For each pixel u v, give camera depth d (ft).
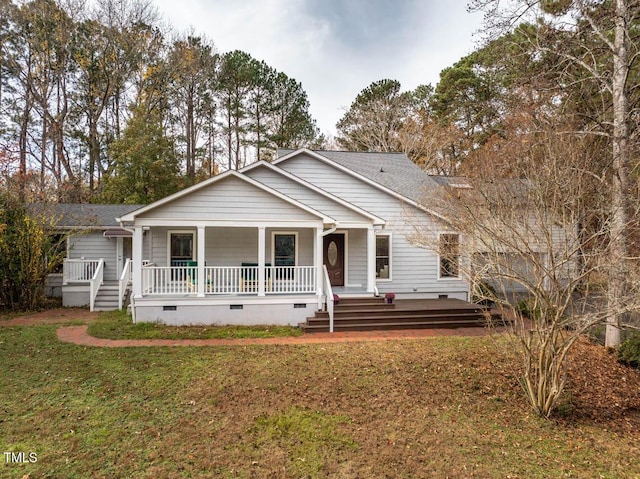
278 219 40.14
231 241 47.11
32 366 25.88
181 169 101.60
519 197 23.21
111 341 32.50
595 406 22.29
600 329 33.71
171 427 18.11
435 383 24.17
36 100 87.76
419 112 103.96
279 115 111.86
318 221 40.88
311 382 23.85
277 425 18.45
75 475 14.34
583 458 16.65
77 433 17.39
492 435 18.29
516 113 38.04
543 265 19.99
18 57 84.23
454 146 96.58
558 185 20.33
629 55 31.53
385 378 24.73
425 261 50.80
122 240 57.57
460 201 27.17
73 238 56.18
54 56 88.12
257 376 24.61
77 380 23.54
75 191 82.38
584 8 31.48
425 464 15.61
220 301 39.11
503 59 38.60
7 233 47.03
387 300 41.47
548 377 20.88
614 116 30.94
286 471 14.85
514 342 25.21
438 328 39.11
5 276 46.93
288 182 46.96
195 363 26.94
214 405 20.51
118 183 78.89
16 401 20.57
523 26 36.06
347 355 29.32
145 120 84.48
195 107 107.34
